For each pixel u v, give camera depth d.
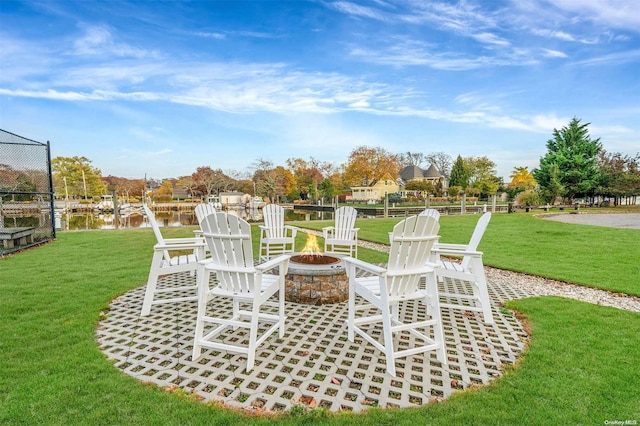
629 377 2.10
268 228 5.30
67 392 1.88
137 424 1.63
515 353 2.47
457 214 21.48
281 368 2.25
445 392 1.97
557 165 25.52
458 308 3.21
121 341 2.63
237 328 2.92
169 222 21.98
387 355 2.18
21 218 7.91
